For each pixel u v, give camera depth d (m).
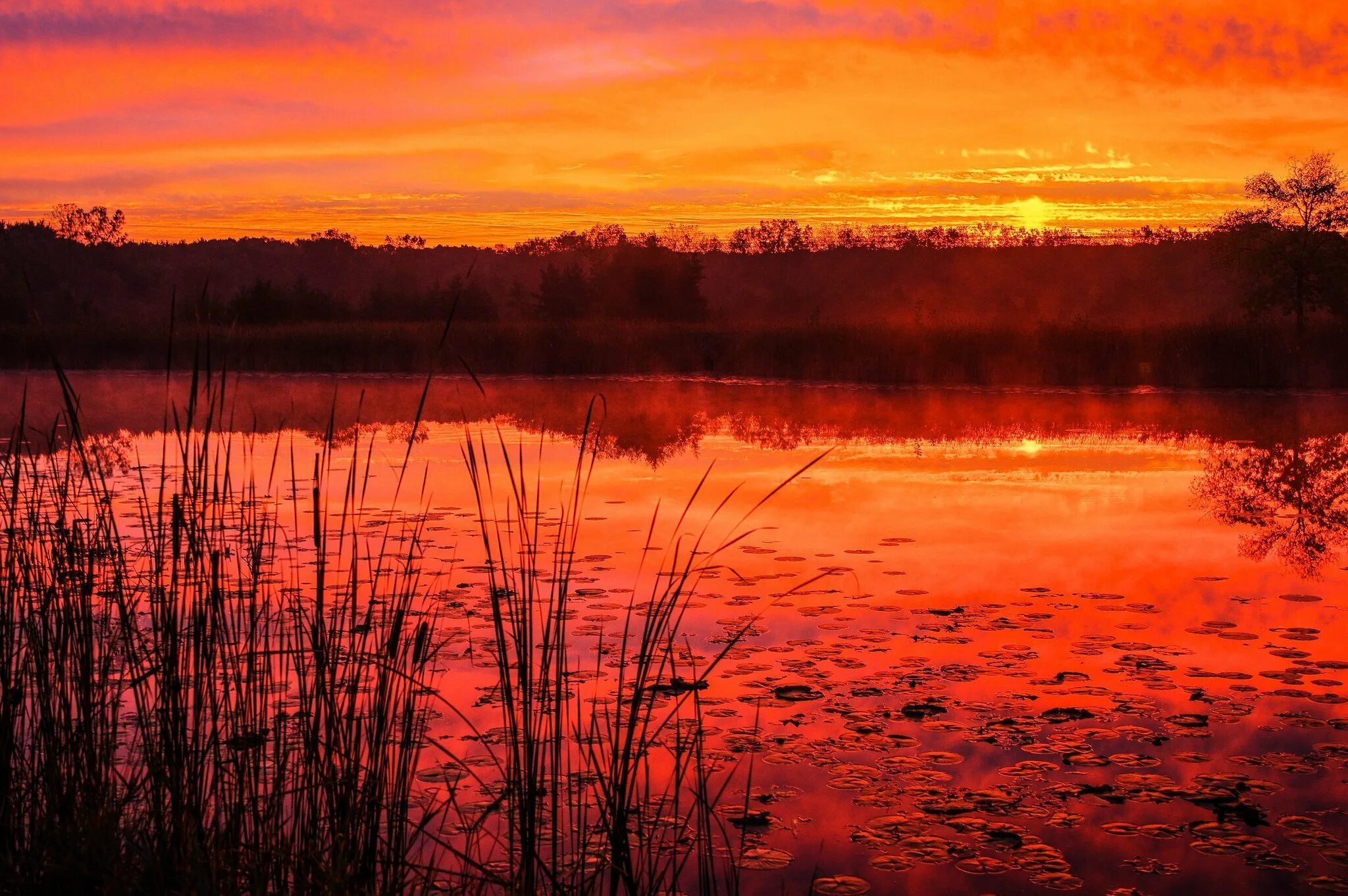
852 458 11.99
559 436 13.75
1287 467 11.30
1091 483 10.40
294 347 26.88
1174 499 9.56
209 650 3.17
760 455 12.06
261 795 3.13
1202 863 3.36
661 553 7.41
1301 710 4.59
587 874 3.20
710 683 4.93
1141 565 7.20
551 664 5.04
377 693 3.04
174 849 2.67
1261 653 5.38
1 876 2.60
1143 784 3.90
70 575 3.45
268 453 12.15
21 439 3.43
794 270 77.19
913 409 17.47
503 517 8.60
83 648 3.27
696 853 3.44
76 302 53.50
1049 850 3.45
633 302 41.00
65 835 2.73
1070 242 76.56
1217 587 6.62
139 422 15.31
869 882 3.26
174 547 3.00
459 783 3.80
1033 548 7.68
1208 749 4.20
